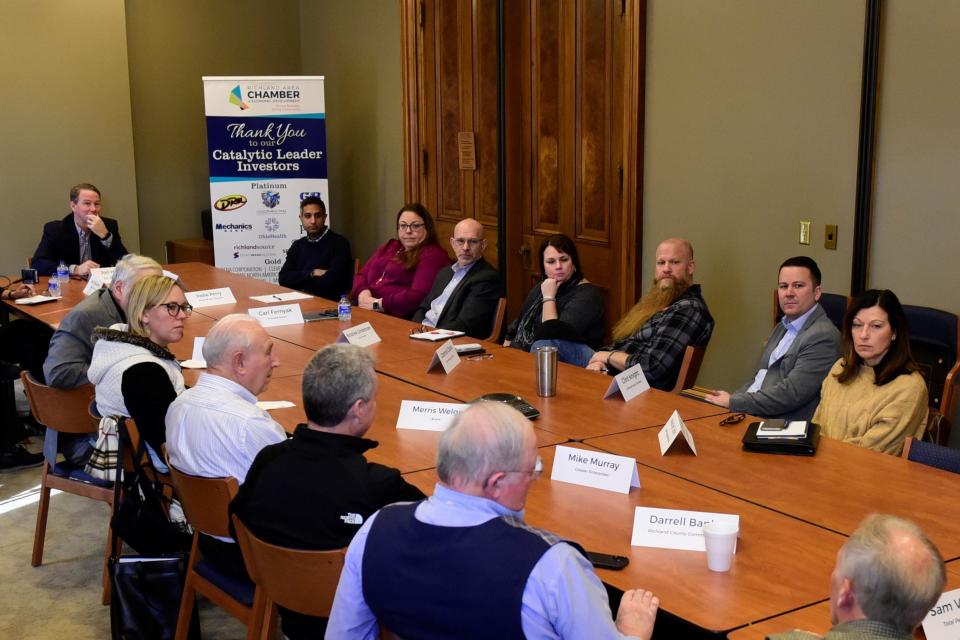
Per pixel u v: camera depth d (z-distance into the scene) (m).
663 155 5.58
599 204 6.15
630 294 5.85
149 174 8.50
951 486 2.63
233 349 2.77
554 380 3.56
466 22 6.99
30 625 3.48
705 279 5.43
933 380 4.10
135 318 3.40
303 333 4.71
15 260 7.76
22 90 7.62
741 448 2.96
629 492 2.61
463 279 5.42
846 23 4.57
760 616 1.93
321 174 7.91
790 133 4.89
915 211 4.40
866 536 1.54
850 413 3.26
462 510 1.76
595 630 1.68
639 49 5.59
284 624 2.46
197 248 8.25
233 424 2.70
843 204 4.68
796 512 2.46
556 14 6.31
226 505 2.57
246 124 7.76
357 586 1.85
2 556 4.07
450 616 1.71
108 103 7.93
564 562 1.69
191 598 2.88
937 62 4.24
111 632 3.15
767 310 5.12
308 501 2.26
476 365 4.06
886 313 3.20
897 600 1.49
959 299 4.27
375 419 3.30
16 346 5.11
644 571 2.14
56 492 4.80
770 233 5.05
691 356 4.07
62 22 7.69
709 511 2.48
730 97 5.16
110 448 3.32
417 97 7.62
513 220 6.84
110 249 6.78
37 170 7.75
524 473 1.77
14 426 5.14
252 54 8.82
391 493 2.27
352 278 7.00
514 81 6.67
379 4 7.96
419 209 6.00
